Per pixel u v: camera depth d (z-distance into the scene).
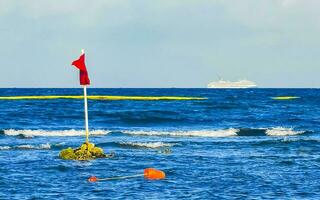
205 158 82.56
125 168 71.94
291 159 82.12
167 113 179.50
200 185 60.72
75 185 60.34
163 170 70.38
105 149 93.00
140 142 102.06
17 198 53.72
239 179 64.44
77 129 133.75
